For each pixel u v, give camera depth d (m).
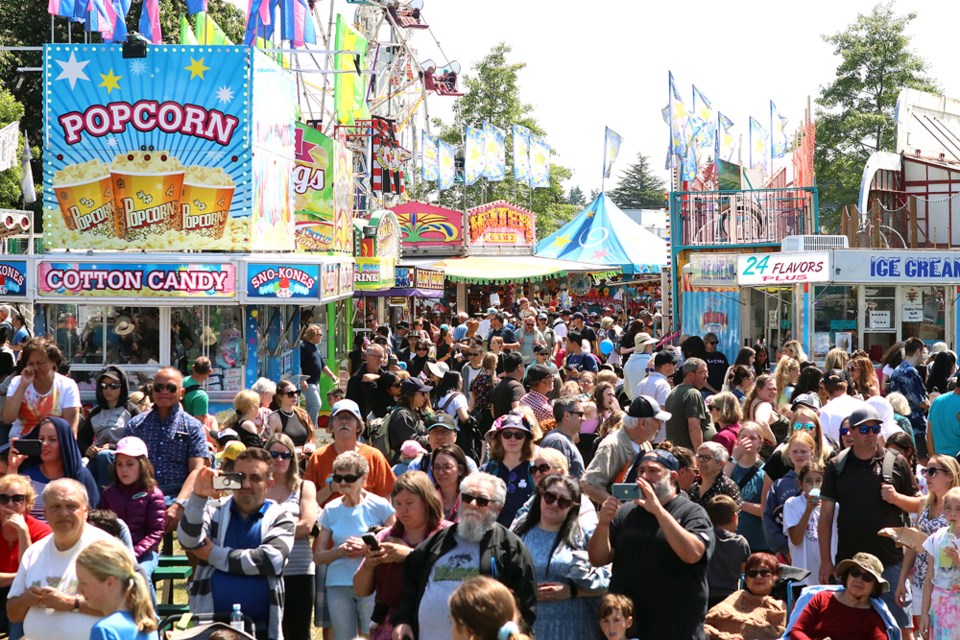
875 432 7.73
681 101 22.92
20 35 37.31
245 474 6.84
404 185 36.91
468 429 10.91
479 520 5.84
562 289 43.66
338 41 26.00
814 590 6.84
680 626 6.10
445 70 39.72
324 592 7.91
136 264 14.83
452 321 24.81
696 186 24.67
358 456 7.41
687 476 7.48
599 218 44.12
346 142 30.02
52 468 7.61
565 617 6.38
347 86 26.00
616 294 45.62
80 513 6.29
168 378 8.55
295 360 17.42
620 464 7.62
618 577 6.23
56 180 15.48
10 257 14.79
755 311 20.03
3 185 33.06
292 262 15.23
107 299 14.83
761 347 16.31
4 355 12.17
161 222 15.56
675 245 22.75
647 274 44.44
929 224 29.22
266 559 6.76
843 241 19.45
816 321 17.55
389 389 11.44
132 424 8.66
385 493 8.48
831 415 10.27
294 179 19.83
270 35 18.72
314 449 9.85
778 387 12.09
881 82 58.78
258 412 10.48
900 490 7.81
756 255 17.62
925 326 17.59
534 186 47.81
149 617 5.65
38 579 6.28
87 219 15.55
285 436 7.55
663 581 6.11
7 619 7.08
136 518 7.38
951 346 17.48
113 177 15.51
